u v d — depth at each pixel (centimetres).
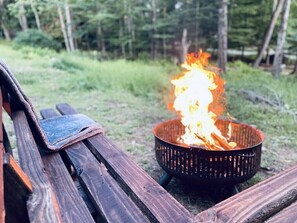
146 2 1323
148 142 302
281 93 496
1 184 69
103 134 175
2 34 1372
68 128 175
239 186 212
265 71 1038
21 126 147
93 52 1345
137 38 1431
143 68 820
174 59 1317
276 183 100
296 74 896
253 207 85
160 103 471
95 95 514
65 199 103
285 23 806
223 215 81
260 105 438
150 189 102
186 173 173
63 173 126
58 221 77
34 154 120
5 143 142
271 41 1212
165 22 1301
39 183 95
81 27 1357
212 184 171
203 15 1230
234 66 1127
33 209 81
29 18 1167
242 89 538
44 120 195
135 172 118
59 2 598
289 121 361
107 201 99
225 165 165
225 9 995
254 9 1174
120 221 87
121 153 141
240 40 1273
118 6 1238
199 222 79
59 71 738
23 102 139
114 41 1430
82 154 148
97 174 123
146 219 88
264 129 341
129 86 572
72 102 462
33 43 1198
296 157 268
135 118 388
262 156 267
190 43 1279
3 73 127
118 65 864
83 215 92
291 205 93
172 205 91
